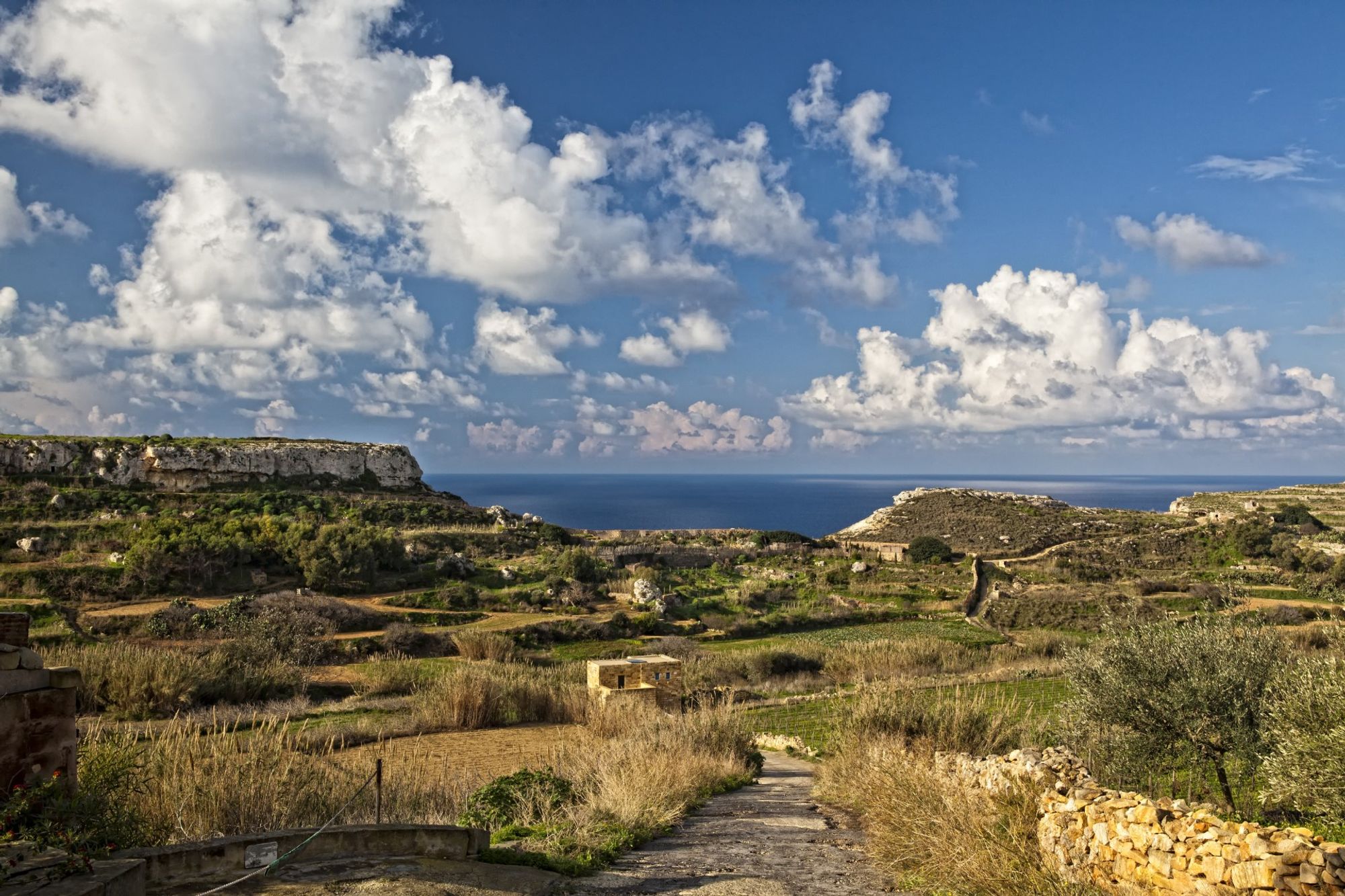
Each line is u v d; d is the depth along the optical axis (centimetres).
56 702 785
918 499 14912
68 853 699
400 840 983
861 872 1108
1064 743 1795
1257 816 1413
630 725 2795
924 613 8081
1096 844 926
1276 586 6912
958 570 9712
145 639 5088
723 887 995
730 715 2580
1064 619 7419
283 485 10494
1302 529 9831
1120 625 1786
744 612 7938
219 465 10156
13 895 626
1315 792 1164
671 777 1756
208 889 796
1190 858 805
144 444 9962
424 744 3112
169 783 1261
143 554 6316
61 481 9012
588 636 6612
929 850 1091
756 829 1460
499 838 1238
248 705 3894
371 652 5591
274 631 5131
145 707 3506
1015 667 5075
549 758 2467
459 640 5850
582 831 1238
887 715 2005
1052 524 12469
